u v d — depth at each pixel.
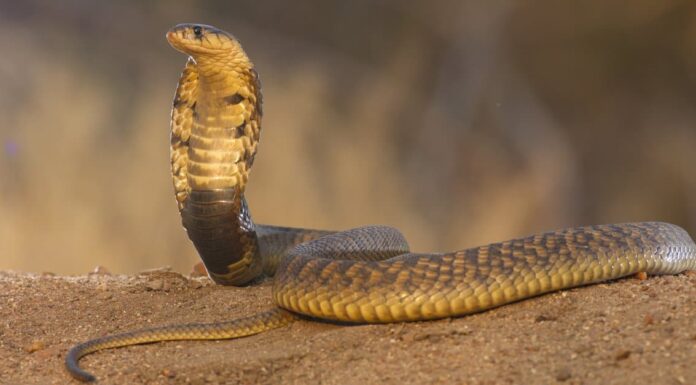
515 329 20.28
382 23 94.31
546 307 21.17
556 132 95.81
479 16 96.62
